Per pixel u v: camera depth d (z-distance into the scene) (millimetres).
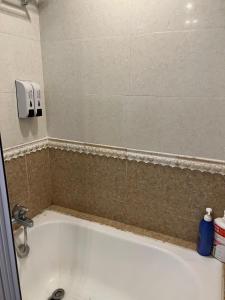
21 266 1427
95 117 1438
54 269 1639
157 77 1228
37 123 1530
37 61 1472
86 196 1614
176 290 1230
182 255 1280
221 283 1101
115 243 1456
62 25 1389
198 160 1240
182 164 1277
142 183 1409
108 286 1514
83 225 1537
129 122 1353
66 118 1528
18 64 1354
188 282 1177
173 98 1219
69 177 1632
